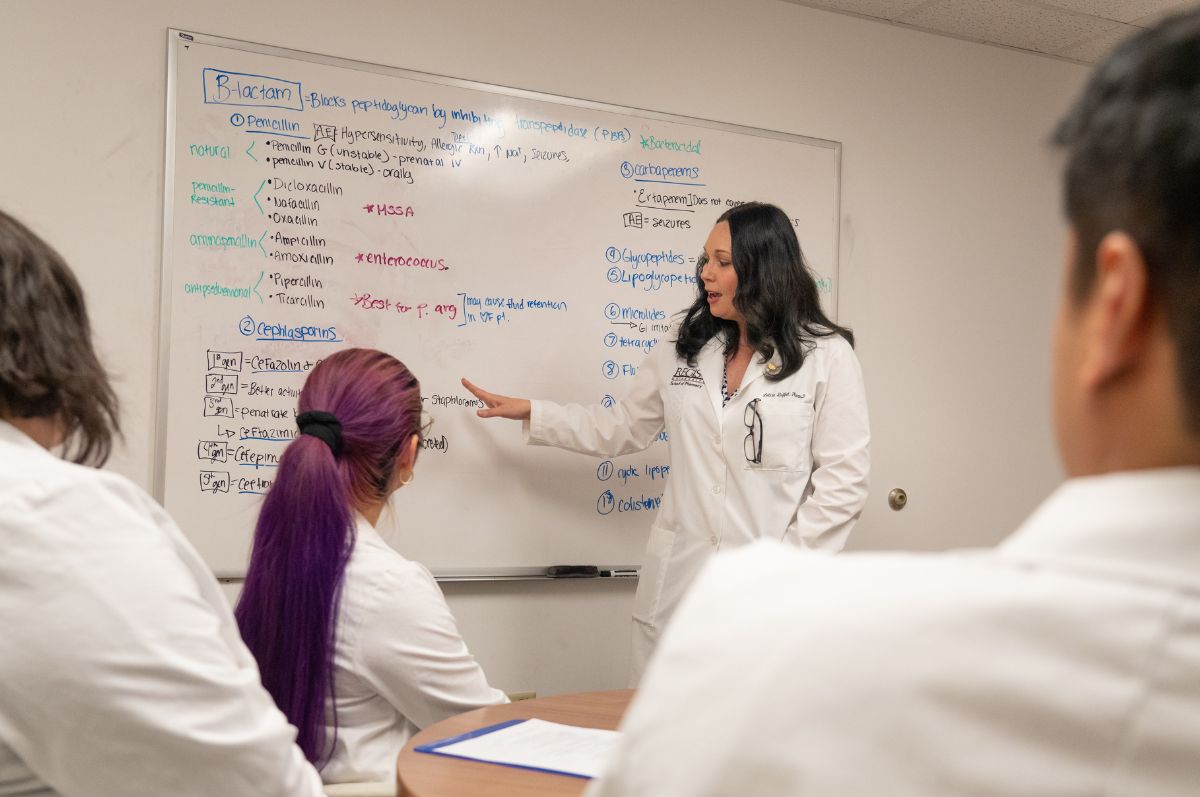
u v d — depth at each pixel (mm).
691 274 3143
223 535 2596
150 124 2555
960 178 3574
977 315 3582
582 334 2992
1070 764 361
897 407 3432
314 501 1459
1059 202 441
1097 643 368
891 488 3410
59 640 814
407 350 2791
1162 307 388
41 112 2463
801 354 2557
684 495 2654
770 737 390
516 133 2926
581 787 1195
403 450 1583
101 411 988
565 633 2982
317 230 2699
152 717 845
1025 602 382
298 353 2676
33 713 826
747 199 3221
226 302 2605
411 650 1453
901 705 376
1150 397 397
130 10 2541
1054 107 3754
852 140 3398
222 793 893
